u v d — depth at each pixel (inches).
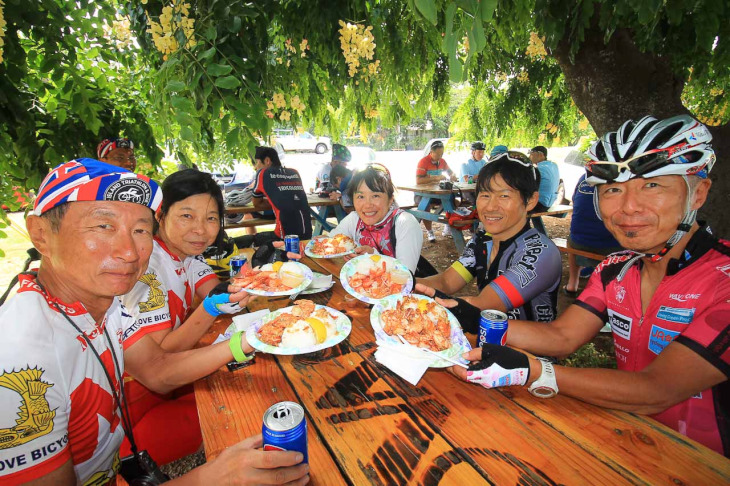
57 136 100.2
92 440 42.4
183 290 76.2
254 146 73.1
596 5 108.5
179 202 69.6
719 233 119.7
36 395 33.4
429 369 55.3
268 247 153.9
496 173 74.0
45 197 34.9
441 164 318.7
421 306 61.9
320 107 129.8
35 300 36.0
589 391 45.4
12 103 76.4
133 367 54.2
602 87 123.5
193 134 68.3
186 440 68.3
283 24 103.9
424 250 265.9
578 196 165.3
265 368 56.0
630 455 38.6
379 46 104.3
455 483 35.5
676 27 108.4
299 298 81.0
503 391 49.8
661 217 47.1
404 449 39.9
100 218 35.8
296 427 34.1
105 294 38.2
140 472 42.6
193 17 78.7
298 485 34.6
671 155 44.5
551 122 229.0
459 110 244.8
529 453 39.1
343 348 61.1
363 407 46.9
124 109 127.6
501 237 80.4
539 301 76.3
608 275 60.5
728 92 166.9
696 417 48.3
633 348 55.6
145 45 98.3
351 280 80.0
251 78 86.2
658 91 120.8
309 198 258.1
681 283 49.2
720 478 35.7
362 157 566.6
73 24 82.9
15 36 72.4
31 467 33.4
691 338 44.1
